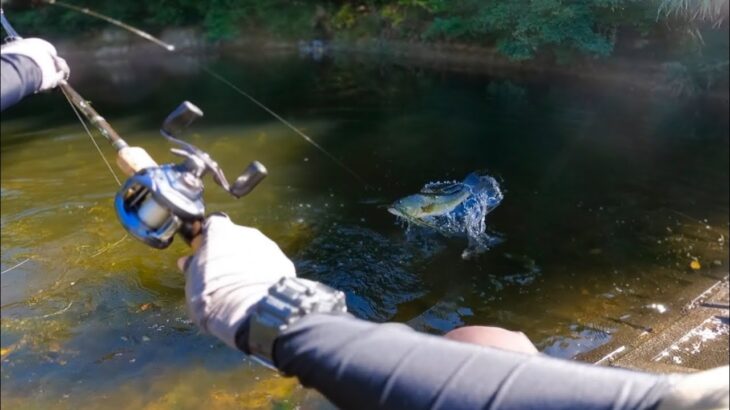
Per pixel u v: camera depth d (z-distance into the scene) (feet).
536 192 15.43
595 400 2.23
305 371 2.48
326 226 13.79
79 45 37.40
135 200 3.11
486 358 2.38
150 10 38.75
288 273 2.95
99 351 9.69
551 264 12.07
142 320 10.45
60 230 13.64
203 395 8.63
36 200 15.20
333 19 37.68
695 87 22.74
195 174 3.16
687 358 9.03
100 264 12.23
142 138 20.76
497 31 11.19
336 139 20.01
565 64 25.40
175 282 11.64
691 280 11.30
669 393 2.23
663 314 10.27
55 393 8.78
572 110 22.68
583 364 2.42
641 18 8.38
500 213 14.24
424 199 9.97
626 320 10.17
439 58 31.09
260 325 2.56
